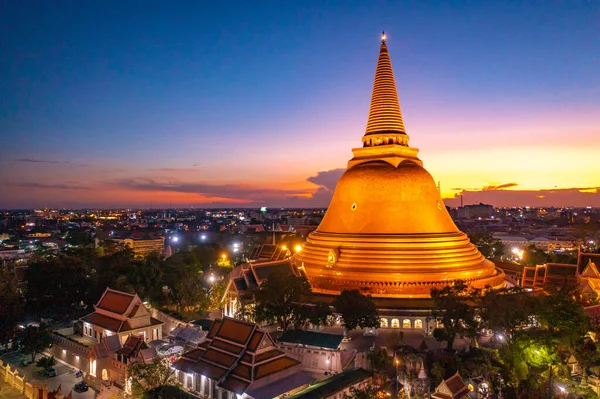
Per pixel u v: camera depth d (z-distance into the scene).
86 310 111.38
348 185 104.00
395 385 62.34
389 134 104.81
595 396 59.12
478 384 62.66
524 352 61.81
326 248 100.56
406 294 89.62
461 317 70.94
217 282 111.50
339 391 59.59
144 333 87.69
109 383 72.81
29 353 86.44
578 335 64.12
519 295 74.75
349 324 75.69
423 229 97.19
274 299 79.56
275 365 64.56
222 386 62.00
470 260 97.94
